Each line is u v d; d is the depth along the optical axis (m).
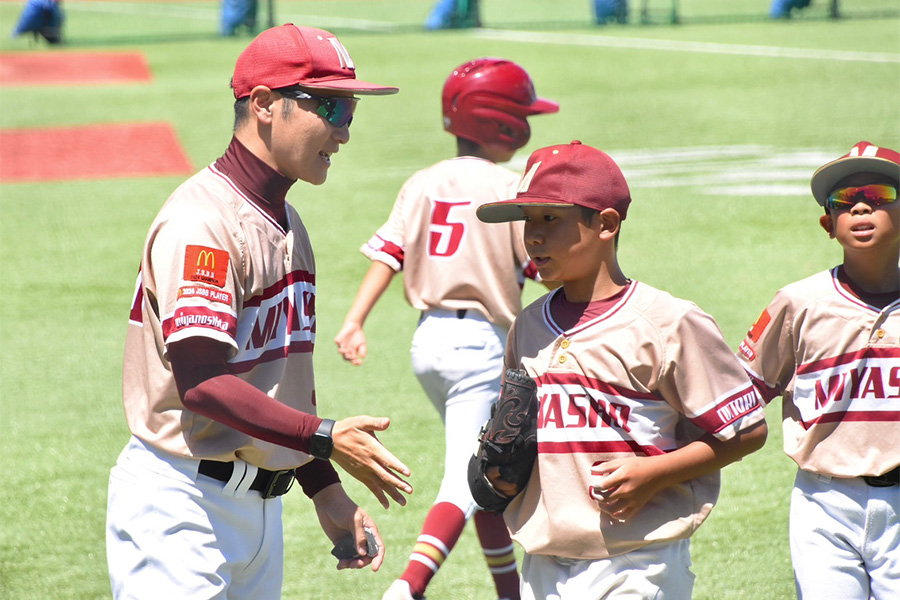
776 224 34.00
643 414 9.69
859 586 10.85
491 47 79.12
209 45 87.19
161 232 9.53
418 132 51.06
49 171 45.44
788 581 14.61
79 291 30.12
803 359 10.96
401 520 16.98
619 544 9.73
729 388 9.68
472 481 10.28
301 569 15.50
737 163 42.72
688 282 28.53
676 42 80.00
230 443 9.76
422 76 66.38
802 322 10.91
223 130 52.59
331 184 41.50
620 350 9.61
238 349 9.73
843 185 10.66
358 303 14.90
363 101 59.00
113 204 39.84
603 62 70.00
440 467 18.73
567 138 48.34
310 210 37.81
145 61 78.31
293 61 9.72
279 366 10.00
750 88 59.09
